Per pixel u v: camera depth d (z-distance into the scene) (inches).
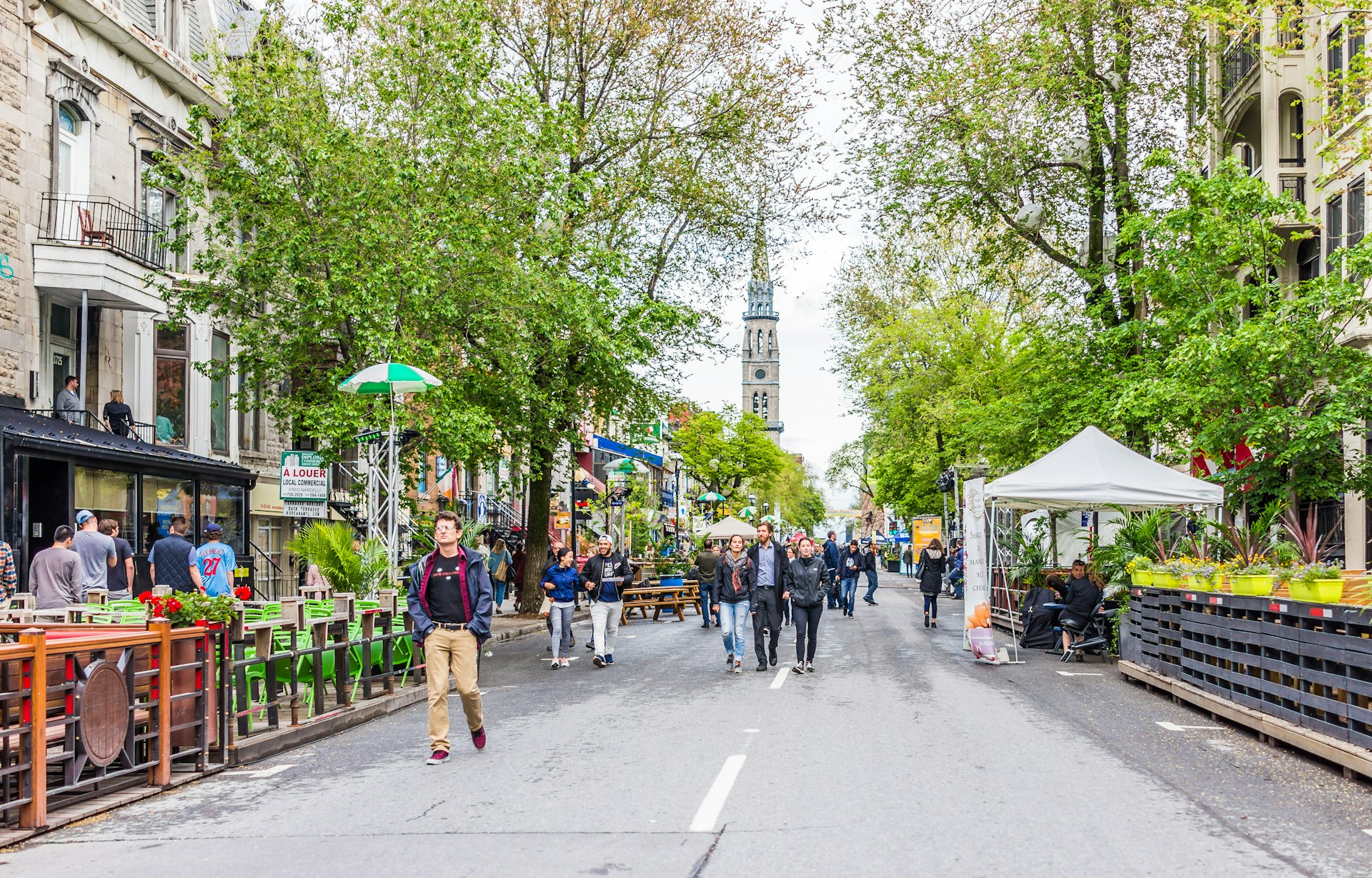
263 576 1176.8
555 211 880.9
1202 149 1122.7
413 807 307.9
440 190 826.2
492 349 876.0
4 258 776.3
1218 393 703.7
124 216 924.0
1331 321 700.7
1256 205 760.3
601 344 911.7
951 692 548.4
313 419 779.4
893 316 1641.2
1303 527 976.3
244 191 826.8
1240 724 425.7
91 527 631.8
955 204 986.7
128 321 955.3
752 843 256.7
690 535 2228.1
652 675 641.0
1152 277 802.8
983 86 917.2
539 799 312.0
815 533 5861.2
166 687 346.3
